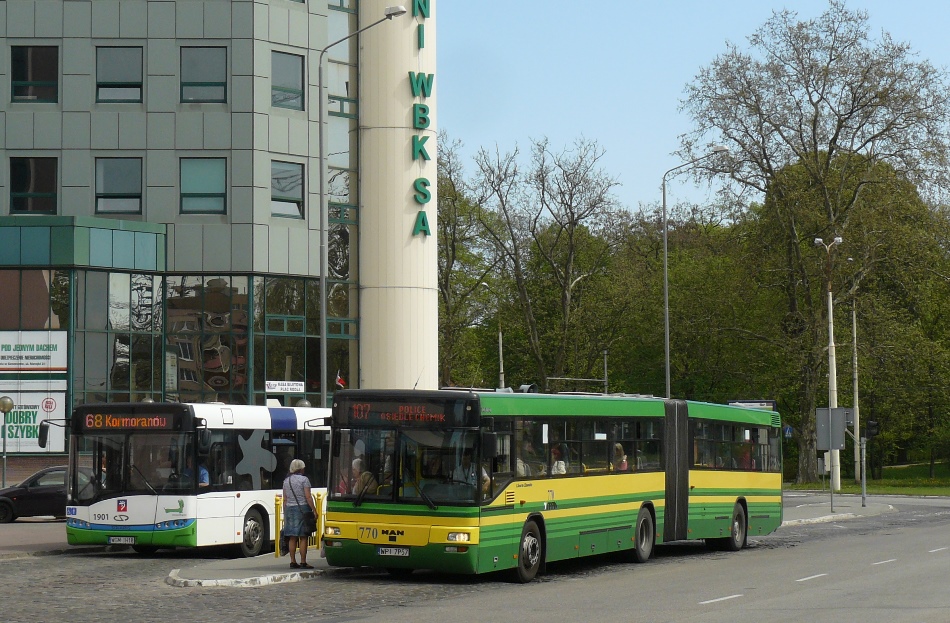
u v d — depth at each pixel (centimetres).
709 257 7025
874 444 7938
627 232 7031
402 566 1905
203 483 2353
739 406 2898
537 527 2044
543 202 6812
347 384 4666
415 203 4731
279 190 4478
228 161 4388
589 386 7306
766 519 2961
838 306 6266
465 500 1877
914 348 6288
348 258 4684
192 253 4366
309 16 4569
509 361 8425
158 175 4369
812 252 6206
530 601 1705
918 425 7769
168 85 4388
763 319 6744
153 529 2314
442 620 1485
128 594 1791
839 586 1889
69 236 4147
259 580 1919
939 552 2619
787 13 5944
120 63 4397
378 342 4675
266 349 4425
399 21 4709
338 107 4662
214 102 4403
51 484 3591
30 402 4150
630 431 2381
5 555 2444
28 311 4159
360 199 4703
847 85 5856
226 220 4381
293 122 4516
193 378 4350
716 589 1866
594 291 7162
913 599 1683
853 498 5381
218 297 4375
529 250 7106
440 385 6844
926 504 5000
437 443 1903
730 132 5941
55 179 4362
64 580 2000
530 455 2036
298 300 4528
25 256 4153
